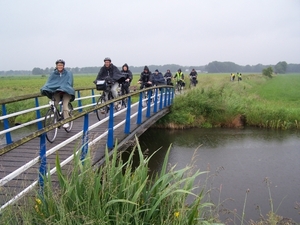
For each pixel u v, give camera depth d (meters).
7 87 37.97
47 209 3.46
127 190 3.60
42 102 18.69
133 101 21.03
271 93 33.09
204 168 10.49
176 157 11.85
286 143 14.09
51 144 7.23
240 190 8.66
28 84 45.97
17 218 3.36
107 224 3.38
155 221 3.68
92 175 3.65
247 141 14.46
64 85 7.34
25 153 6.55
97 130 9.01
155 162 11.19
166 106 16.44
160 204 3.78
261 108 19.05
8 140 7.66
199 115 18.22
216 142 14.27
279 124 17.78
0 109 16.97
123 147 7.79
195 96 19.31
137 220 3.44
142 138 15.11
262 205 7.80
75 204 3.43
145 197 3.80
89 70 184.75
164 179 3.86
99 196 3.50
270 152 12.59
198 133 16.28
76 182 3.50
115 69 10.84
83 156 5.06
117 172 3.75
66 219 3.28
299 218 7.21
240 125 18.23
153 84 18.97
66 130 8.30
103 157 6.27
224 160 11.45
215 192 8.39
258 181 9.37
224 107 18.41
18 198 3.62
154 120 12.59
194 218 3.78
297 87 44.12
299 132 16.52
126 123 8.50
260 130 17.09
